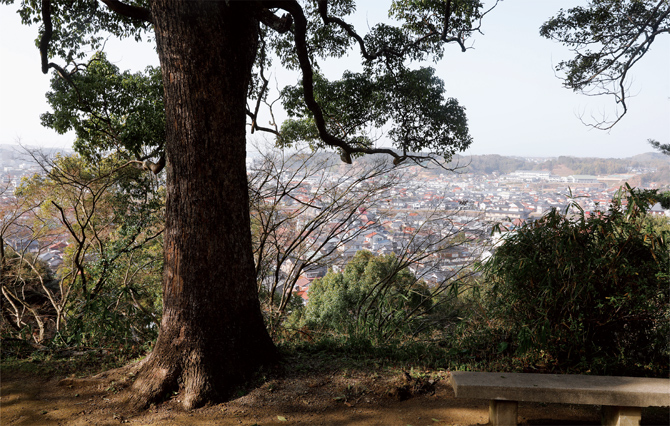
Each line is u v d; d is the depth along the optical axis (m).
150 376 3.36
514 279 3.61
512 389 2.68
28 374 3.95
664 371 3.29
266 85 9.08
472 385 2.72
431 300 6.79
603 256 3.29
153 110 8.81
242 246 3.59
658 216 7.05
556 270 3.42
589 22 9.87
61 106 8.90
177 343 3.37
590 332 3.51
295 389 3.39
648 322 3.44
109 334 4.66
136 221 7.95
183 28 3.22
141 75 9.12
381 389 3.40
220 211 3.43
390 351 4.31
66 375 3.93
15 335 5.43
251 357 3.53
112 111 9.09
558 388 2.67
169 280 3.46
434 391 3.42
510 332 3.86
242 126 3.58
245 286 3.60
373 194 6.38
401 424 2.95
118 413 3.16
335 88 9.37
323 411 3.12
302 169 6.61
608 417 2.82
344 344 4.43
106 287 6.66
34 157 7.46
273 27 3.51
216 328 3.40
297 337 5.16
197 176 3.37
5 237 8.16
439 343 4.59
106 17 8.43
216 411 3.13
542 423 2.95
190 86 3.29
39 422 3.06
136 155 9.02
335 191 6.43
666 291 3.24
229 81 3.39
